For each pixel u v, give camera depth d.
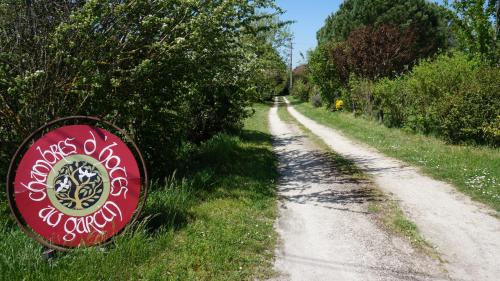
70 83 5.74
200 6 6.40
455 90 13.10
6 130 6.01
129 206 4.80
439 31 33.28
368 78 22.11
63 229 4.61
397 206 7.02
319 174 9.62
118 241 4.64
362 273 4.62
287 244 5.41
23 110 5.77
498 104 11.65
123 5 5.56
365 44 22.64
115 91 6.20
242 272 4.50
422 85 14.39
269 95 51.00
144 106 7.14
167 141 8.11
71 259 4.37
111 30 5.82
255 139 15.75
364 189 8.16
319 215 6.59
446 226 6.07
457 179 8.53
